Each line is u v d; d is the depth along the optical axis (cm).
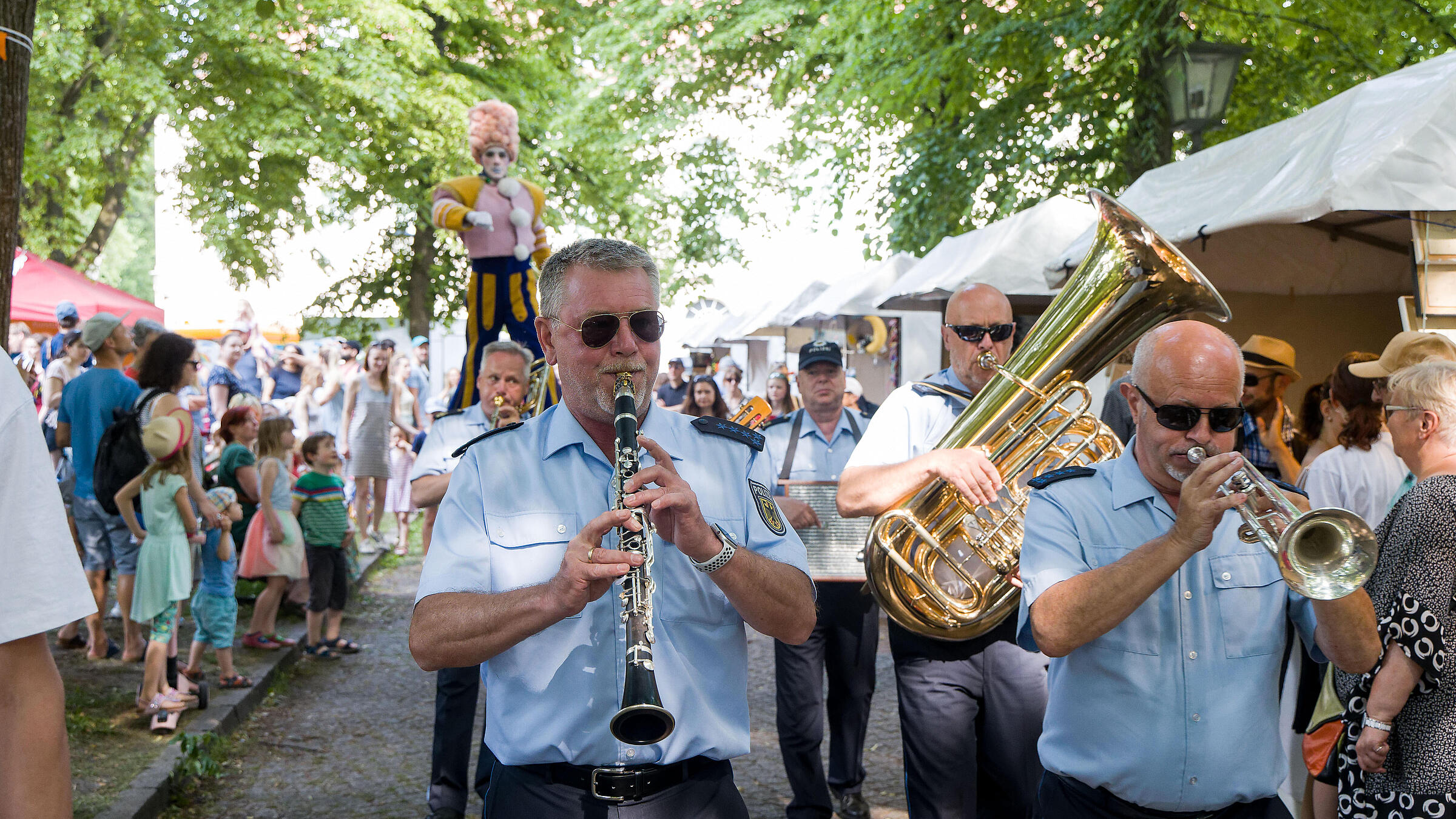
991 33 1188
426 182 1884
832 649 475
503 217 636
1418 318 484
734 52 1834
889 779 543
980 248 996
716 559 217
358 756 573
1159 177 694
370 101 1681
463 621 217
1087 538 260
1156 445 249
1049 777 267
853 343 1477
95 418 677
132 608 574
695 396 1186
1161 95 1041
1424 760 285
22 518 156
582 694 229
